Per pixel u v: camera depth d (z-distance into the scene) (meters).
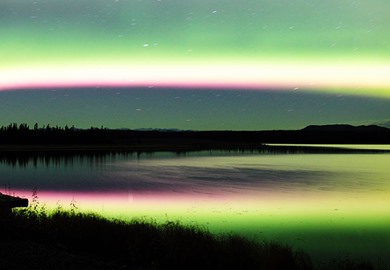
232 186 49.62
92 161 113.12
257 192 43.06
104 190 43.78
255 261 9.41
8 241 8.44
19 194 37.81
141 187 47.69
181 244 9.13
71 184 50.94
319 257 14.64
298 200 36.62
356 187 50.25
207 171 77.38
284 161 119.75
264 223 22.89
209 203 32.94
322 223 23.72
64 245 8.92
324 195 41.22
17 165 93.44
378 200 37.56
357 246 17.38
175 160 121.38
